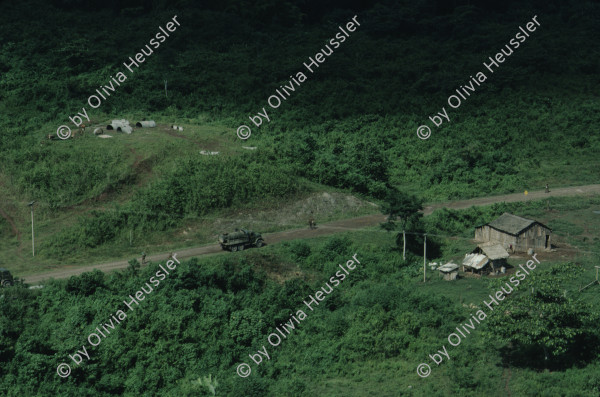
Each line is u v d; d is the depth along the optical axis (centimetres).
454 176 9475
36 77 11694
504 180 9362
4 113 10356
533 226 6769
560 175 9638
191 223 7312
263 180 7912
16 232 7150
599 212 7975
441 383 4684
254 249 6688
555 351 4588
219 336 5403
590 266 6269
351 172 8681
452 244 7062
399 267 6675
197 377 4997
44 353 5075
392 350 5147
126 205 7412
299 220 7694
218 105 11675
